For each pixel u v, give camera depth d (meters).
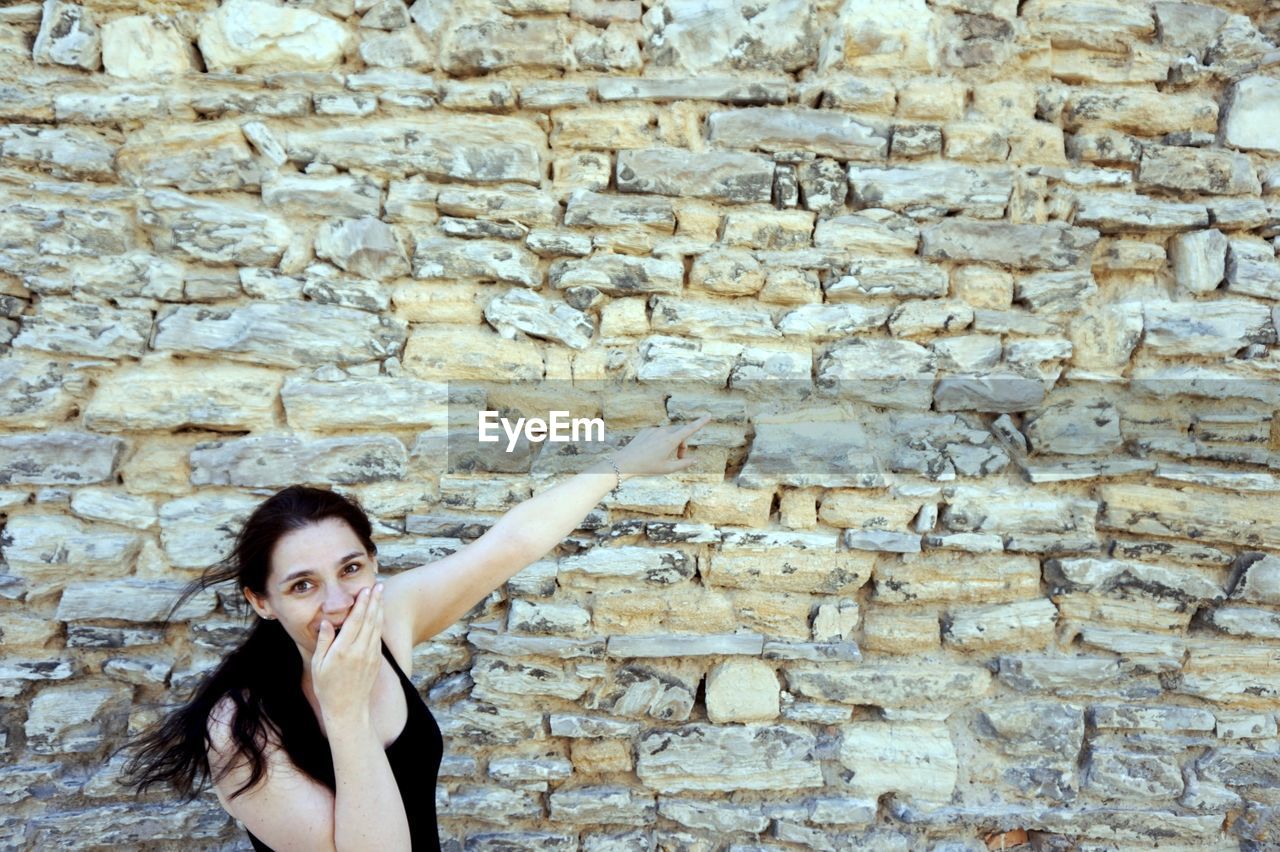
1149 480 2.21
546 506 1.74
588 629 2.18
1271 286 2.18
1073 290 2.18
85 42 2.05
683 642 2.17
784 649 2.18
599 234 2.15
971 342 2.19
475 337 2.15
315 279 2.11
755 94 2.14
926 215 2.17
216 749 1.30
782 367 2.16
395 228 2.12
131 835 2.11
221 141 2.09
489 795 2.19
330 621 1.29
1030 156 2.20
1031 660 2.21
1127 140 2.20
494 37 2.10
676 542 2.18
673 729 2.20
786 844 2.22
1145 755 2.21
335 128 2.12
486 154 2.12
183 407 2.09
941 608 2.23
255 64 2.10
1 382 2.05
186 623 2.15
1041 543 2.19
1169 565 2.22
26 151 2.04
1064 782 2.21
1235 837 2.22
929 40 2.15
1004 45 2.17
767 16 2.14
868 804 2.19
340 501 1.39
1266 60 2.18
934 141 2.16
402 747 1.45
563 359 2.16
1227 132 2.20
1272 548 2.19
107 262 2.08
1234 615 2.21
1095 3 2.17
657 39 2.14
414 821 1.45
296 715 1.35
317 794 1.29
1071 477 2.18
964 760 2.23
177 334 2.08
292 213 2.11
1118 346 2.18
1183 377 2.19
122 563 2.12
